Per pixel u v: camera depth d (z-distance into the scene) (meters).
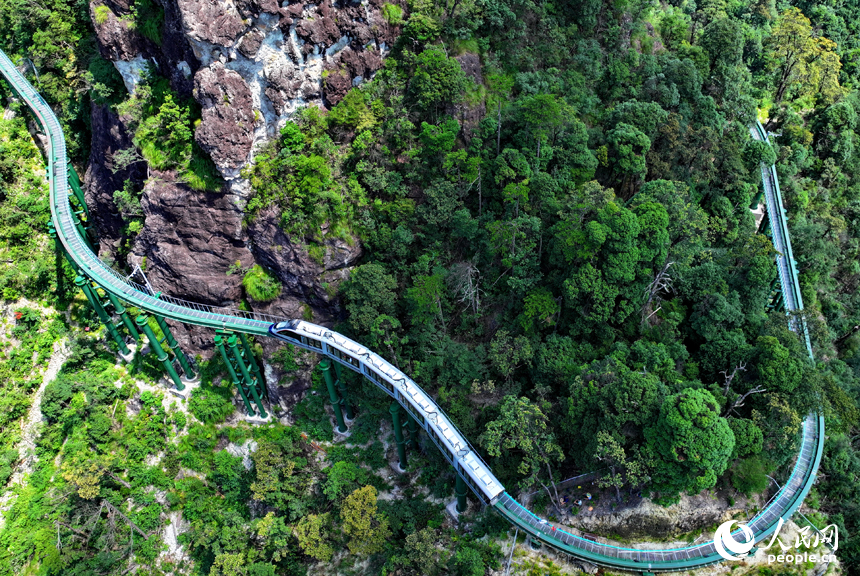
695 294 74.94
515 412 65.69
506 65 87.25
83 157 97.75
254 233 80.69
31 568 76.50
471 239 79.81
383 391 77.75
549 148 79.75
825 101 111.81
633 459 60.31
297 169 76.56
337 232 79.75
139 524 80.56
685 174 86.25
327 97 79.31
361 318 74.44
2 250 92.88
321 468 79.62
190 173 78.12
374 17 79.62
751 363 67.88
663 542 63.81
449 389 75.44
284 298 84.19
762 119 110.38
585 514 65.50
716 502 64.19
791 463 66.50
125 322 85.81
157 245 82.50
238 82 73.06
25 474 83.56
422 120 82.75
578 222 70.88
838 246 96.19
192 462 83.81
